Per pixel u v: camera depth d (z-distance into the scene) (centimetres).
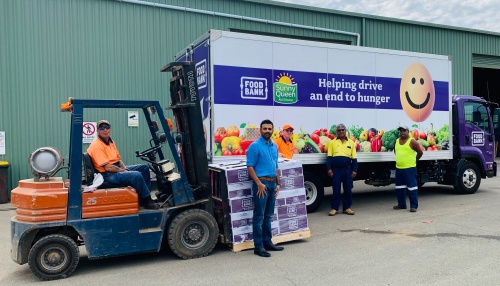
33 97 1109
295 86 823
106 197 525
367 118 908
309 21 1518
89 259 570
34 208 495
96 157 546
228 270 515
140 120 1228
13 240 505
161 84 1266
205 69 762
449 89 1028
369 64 909
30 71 1104
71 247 507
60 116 1140
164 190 611
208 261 554
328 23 1556
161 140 552
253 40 778
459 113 1059
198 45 793
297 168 646
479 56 1980
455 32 1872
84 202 515
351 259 548
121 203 533
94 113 1169
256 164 571
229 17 1366
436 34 1819
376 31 1662
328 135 862
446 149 1026
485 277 470
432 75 1002
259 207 570
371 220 787
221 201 607
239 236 597
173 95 643
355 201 1022
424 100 989
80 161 515
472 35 1923
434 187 1227
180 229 561
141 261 564
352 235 676
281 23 1452
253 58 779
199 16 1320
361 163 968
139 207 568
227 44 754
